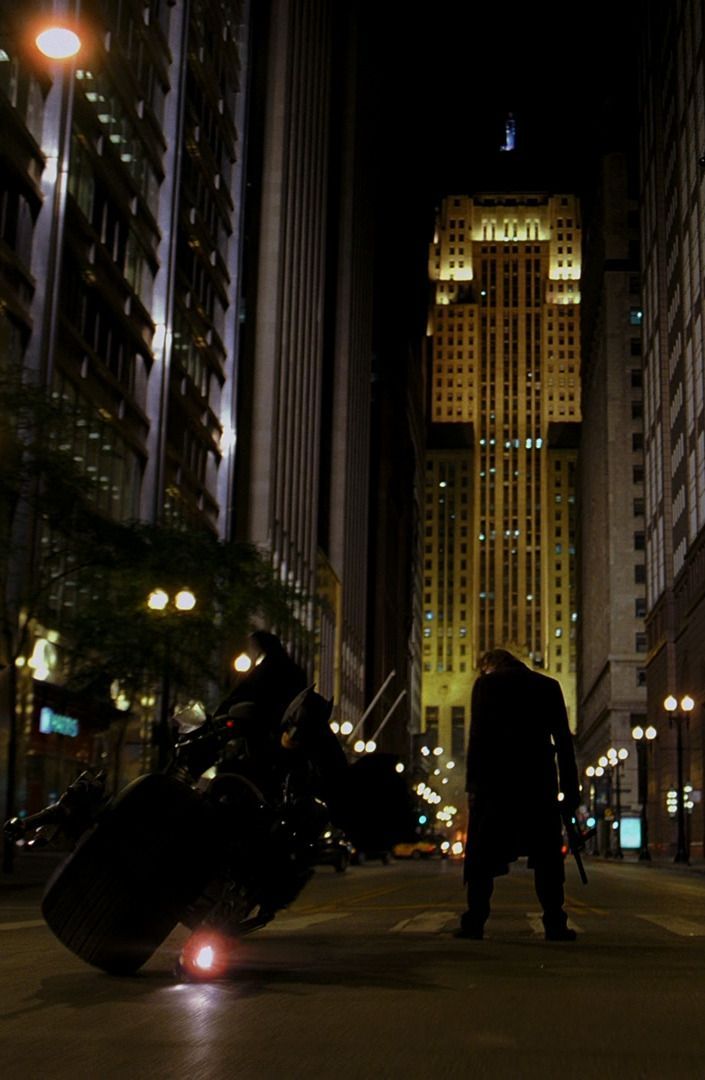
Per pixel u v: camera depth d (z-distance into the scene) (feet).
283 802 26.91
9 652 107.76
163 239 207.00
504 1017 22.07
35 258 151.84
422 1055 18.67
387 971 28.02
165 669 123.85
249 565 140.36
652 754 390.42
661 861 281.33
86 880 25.91
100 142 175.32
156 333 203.62
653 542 388.98
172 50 213.05
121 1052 18.60
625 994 24.77
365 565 482.28
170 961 29.66
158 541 129.18
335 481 427.33
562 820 34.58
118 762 139.23
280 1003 23.35
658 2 378.94
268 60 316.81
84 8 163.94
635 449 475.72
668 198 360.07
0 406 105.70
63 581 159.02
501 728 34.37
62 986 25.34
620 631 465.88
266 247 306.55
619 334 482.69
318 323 369.71
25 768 150.71
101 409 177.27
